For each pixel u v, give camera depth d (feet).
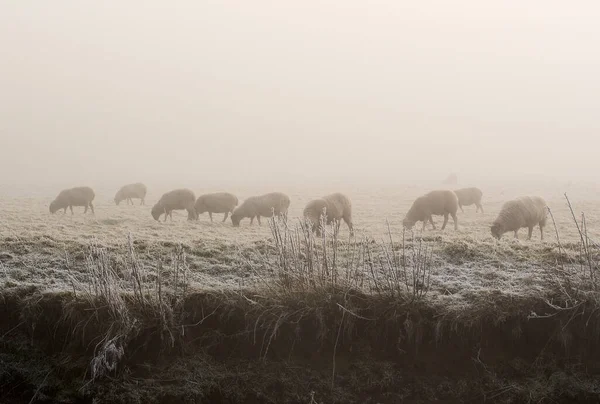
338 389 27.66
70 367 28.09
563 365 28.19
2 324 30.48
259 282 32.53
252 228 70.90
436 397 27.35
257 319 29.37
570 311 28.99
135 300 29.84
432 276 33.35
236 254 38.55
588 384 27.09
